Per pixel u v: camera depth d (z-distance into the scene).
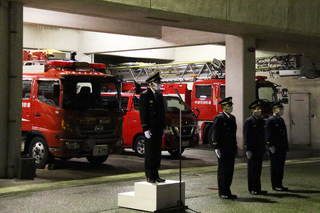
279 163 9.45
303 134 20.20
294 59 18.83
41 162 12.08
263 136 9.14
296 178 11.24
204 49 28.53
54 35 23.20
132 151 17.11
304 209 7.76
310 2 15.65
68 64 12.52
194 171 12.20
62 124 11.57
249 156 9.05
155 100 7.79
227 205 8.01
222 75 18.86
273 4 14.54
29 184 9.85
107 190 9.26
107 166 12.99
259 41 18.52
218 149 8.55
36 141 12.24
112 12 12.17
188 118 14.56
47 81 12.00
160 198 7.27
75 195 8.71
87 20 16.48
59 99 11.64
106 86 12.48
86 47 24.06
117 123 12.60
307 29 15.60
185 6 12.42
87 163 13.59
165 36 19.64
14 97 10.45
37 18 15.35
